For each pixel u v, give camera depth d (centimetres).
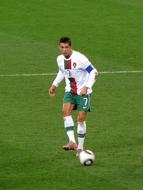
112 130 3678
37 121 3844
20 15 6669
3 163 3184
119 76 4844
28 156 3275
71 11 6781
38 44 5766
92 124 3781
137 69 5028
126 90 4503
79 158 3177
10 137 3562
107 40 5859
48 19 6531
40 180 2972
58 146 3425
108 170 3094
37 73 4919
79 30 6172
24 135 3597
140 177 3014
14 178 3000
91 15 6656
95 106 4134
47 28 6253
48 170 3094
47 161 3209
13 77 4816
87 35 6022
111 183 2931
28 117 3919
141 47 5641
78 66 3222
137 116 3938
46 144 3453
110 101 4250
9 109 4078
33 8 6888
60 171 3080
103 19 6525
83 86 3244
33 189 2869
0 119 3875
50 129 3700
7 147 3403
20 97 4341
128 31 6144
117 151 3353
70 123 3256
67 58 3234
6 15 6675
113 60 5275
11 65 5134
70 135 3241
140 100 4275
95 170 3091
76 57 3219
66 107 3284
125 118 3897
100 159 3238
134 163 3184
